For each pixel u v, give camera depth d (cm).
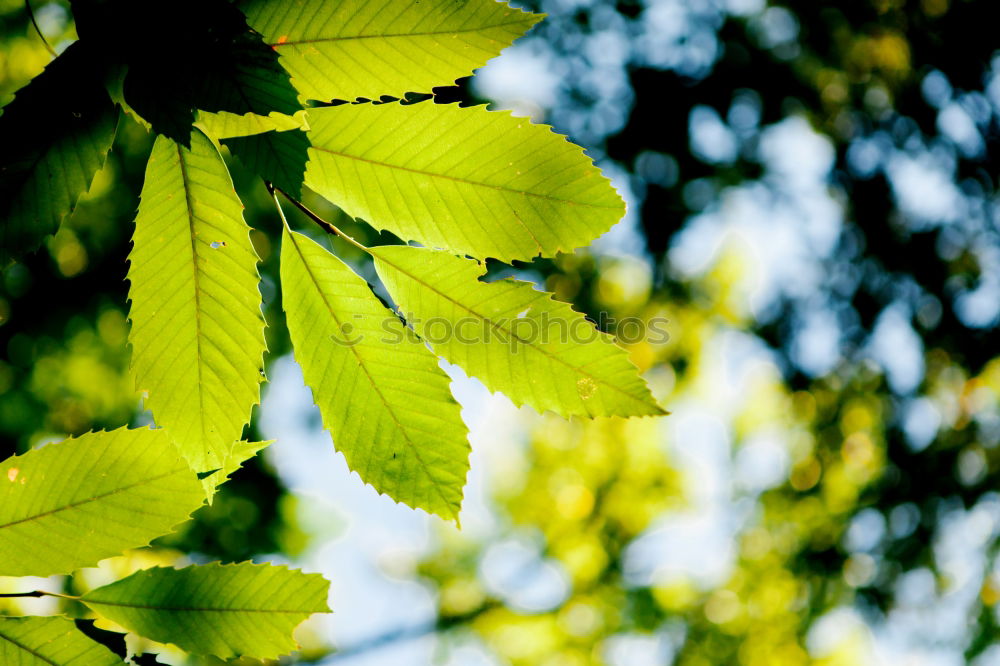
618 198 95
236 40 81
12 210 86
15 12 365
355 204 95
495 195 94
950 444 795
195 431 94
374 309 99
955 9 689
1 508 94
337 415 100
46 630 98
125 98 81
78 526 97
